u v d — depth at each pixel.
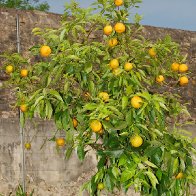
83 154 4.50
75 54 4.27
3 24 6.91
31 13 7.12
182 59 4.98
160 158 3.97
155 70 4.86
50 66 4.36
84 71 4.36
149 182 4.17
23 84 4.79
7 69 4.83
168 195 4.24
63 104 4.26
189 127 7.74
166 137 4.20
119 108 4.12
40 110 4.19
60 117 4.34
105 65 4.53
